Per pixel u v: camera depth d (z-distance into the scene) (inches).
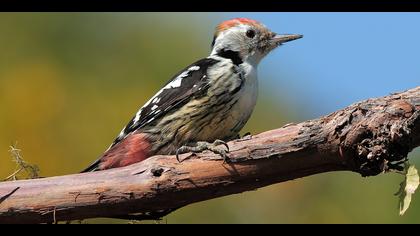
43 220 313.7
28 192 311.0
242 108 406.0
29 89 569.0
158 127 398.9
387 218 479.8
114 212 316.5
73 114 565.9
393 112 300.7
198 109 398.0
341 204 506.9
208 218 517.7
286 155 309.6
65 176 315.0
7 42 584.4
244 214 521.3
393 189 488.7
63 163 550.6
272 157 310.3
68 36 593.3
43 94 568.1
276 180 318.0
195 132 399.9
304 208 516.1
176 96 398.9
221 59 431.5
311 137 307.3
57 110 565.3
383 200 488.4
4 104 564.4
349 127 303.6
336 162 311.7
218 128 404.2
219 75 402.3
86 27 599.2
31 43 585.3
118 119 565.0
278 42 456.1
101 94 573.9
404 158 305.4
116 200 311.4
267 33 457.1
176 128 398.3
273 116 582.2
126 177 312.2
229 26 461.7
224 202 522.0
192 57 605.9
